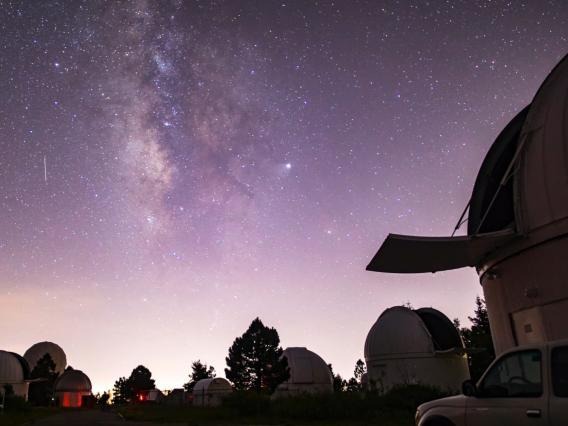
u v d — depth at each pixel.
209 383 45.97
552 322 14.48
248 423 21.09
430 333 32.88
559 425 6.11
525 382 6.73
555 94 15.34
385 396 23.75
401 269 19.61
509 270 16.39
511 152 17.97
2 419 28.69
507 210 17.31
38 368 69.19
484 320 42.50
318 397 23.39
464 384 7.39
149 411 33.56
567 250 14.22
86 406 66.00
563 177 14.37
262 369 38.22
